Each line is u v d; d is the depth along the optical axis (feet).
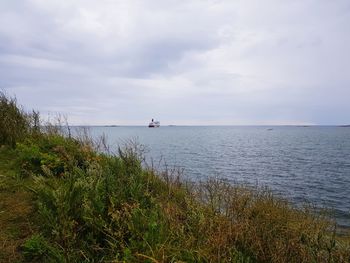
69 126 25.53
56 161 19.06
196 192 16.65
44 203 12.93
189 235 11.98
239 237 12.34
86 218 11.76
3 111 25.68
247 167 93.35
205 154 129.90
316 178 78.48
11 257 10.66
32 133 25.32
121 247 10.98
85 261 10.36
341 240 14.49
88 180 14.94
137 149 24.61
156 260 9.88
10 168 19.15
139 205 13.55
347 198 56.24
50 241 11.21
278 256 11.57
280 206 17.20
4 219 13.05
